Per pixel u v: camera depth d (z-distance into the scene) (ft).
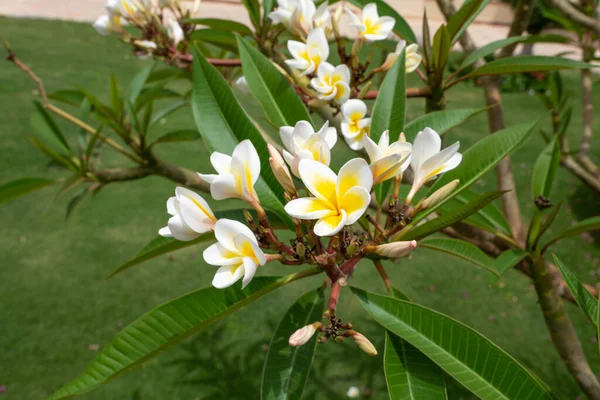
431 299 8.87
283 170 2.08
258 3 3.52
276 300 8.63
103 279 8.90
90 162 4.14
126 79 17.39
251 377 7.26
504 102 18.30
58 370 7.29
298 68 2.79
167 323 2.16
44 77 16.97
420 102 17.01
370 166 2.02
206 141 2.53
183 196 2.04
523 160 13.64
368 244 2.19
